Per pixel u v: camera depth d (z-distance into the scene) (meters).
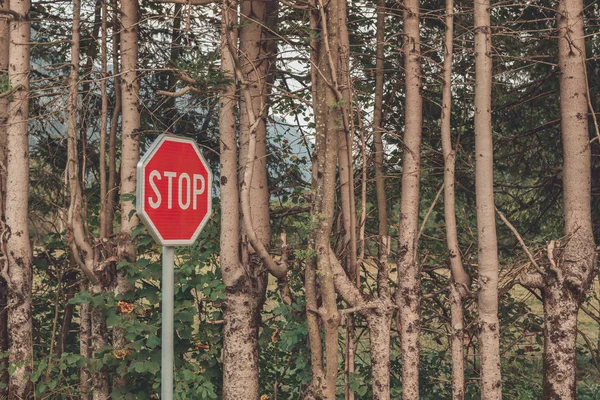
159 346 6.95
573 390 6.07
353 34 7.95
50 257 8.31
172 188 2.92
